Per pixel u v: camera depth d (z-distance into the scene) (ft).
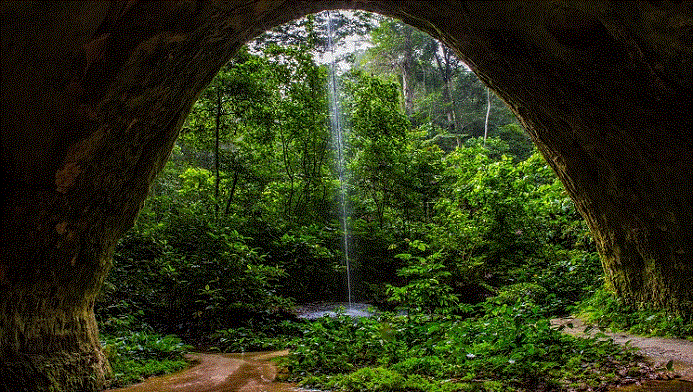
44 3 7.89
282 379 15.02
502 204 41.55
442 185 53.52
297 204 49.55
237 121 45.21
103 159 12.01
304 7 16.58
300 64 44.47
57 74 9.10
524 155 85.15
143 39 10.41
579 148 19.51
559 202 37.65
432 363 14.70
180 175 45.78
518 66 16.30
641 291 21.62
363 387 13.01
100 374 14.40
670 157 15.15
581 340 15.89
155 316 28.76
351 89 52.08
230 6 12.48
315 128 47.34
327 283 43.34
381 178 53.01
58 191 10.90
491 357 14.90
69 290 13.50
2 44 8.06
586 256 33.22
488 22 14.40
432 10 16.08
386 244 49.73
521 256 40.75
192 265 28.71
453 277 39.93
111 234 14.98
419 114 60.80
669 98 12.56
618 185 19.13
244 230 39.40
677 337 17.63
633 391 11.31
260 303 29.50
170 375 16.42
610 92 14.16
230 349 23.76
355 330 19.49
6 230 10.24
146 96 12.29
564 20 12.25
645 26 11.02
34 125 9.47
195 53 13.43
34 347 12.14
